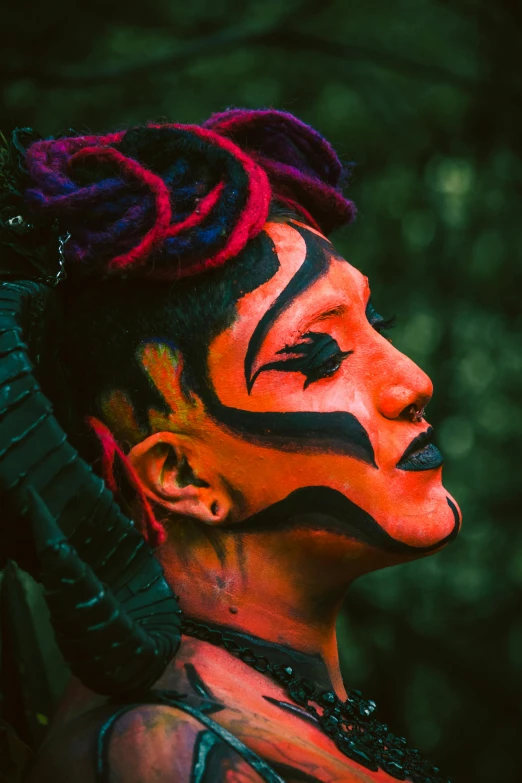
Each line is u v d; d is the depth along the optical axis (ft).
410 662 20.57
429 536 4.48
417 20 19.88
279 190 4.95
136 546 3.95
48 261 4.48
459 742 22.39
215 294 4.45
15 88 16.97
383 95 19.33
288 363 4.45
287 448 4.42
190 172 4.49
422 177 19.40
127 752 3.76
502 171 19.60
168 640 3.80
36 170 4.44
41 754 4.12
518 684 20.88
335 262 4.66
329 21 19.51
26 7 16.42
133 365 4.50
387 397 4.53
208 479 4.49
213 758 3.74
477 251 19.97
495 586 21.56
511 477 21.24
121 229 4.33
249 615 4.52
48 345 4.41
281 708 4.32
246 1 19.01
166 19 17.94
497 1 17.85
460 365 20.85
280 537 4.50
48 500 3.68
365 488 4.44
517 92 17.85
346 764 4.19
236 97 18.54
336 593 4.66
